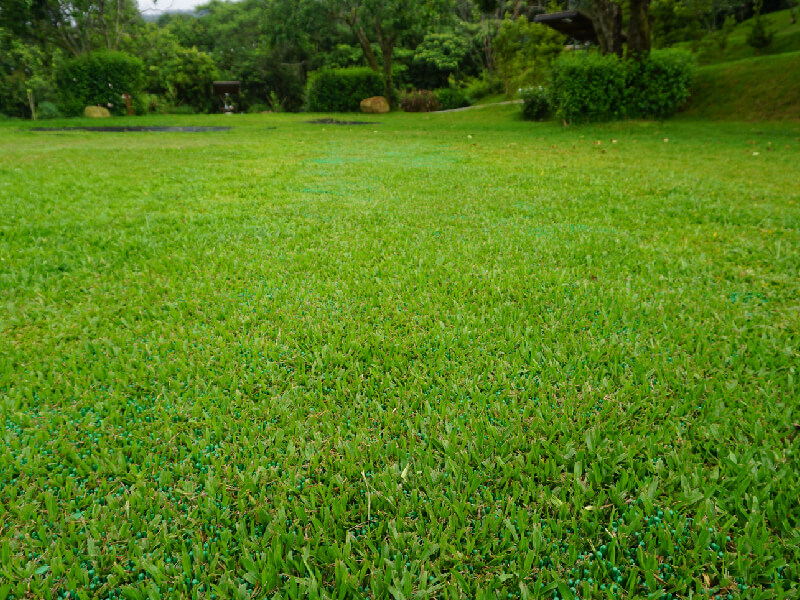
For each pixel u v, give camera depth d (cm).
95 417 222
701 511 169
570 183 757
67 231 498
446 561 154
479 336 288
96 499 180
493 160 1054
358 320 310
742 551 157
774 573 148
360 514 173
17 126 2239
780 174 835
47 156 1137
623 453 198
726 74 1961
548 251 431
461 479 184
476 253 427
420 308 324
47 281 374
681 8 2553
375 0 3062
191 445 203
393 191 700
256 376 249
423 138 1661
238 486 185
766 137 1396
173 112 4459
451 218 544
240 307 328
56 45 3184
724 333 292
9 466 193
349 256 418
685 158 1049
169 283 369
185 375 251
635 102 1902
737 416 220
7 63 3481
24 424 218
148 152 1222
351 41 5081
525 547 157
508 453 200
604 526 167
